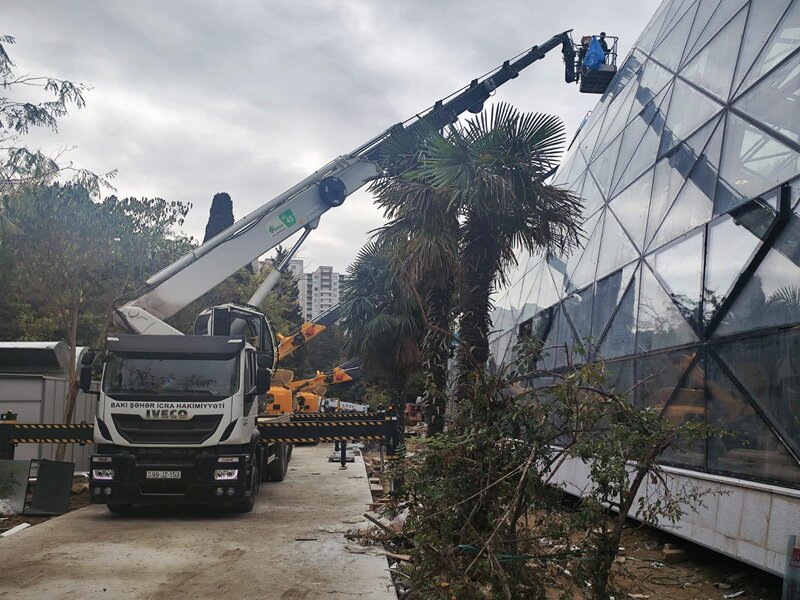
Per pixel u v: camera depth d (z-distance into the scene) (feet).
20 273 53.57
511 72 53.36
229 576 25.76
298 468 67.26
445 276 41.09
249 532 34.42
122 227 59.41
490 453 19.08
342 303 69.21
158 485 37.93
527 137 37.76
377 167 46.11
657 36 49.75
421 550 18.93
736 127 31.12
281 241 50.67
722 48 35.42
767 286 26.32
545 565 18.26
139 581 24.91
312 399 94.94
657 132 41.29
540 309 59.88
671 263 34.73
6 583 24.52
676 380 32.71
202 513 40.16
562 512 18.57
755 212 27.40
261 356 41.52
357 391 184.55
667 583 26.48
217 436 38.50
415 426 77.92
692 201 33.81
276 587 24.30
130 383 38.96
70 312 64.13
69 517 38.75
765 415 25.43
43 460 41.55
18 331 89.92
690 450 30.17
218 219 157.79
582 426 18.97
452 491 19.10
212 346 39.81
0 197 42.27
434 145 38.32
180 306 47.83
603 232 47.01
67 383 59.26
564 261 55.11
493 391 20.20
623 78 55.36
